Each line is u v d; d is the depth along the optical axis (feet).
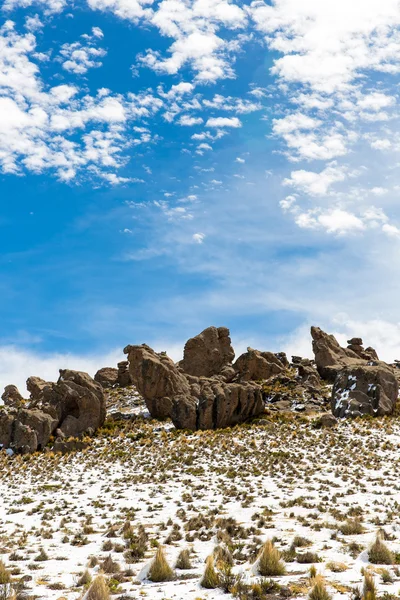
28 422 184.24
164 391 221.87
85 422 199.00
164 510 96.32
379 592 42.27
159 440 179.11
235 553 60.75
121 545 69.97
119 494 113.29
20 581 50.21
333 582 46.37
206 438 173.58
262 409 204.85
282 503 93.56
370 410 191.21
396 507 88.28
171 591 45.91
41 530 82.33
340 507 90.58
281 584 46.06
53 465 155.94
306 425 184.34
